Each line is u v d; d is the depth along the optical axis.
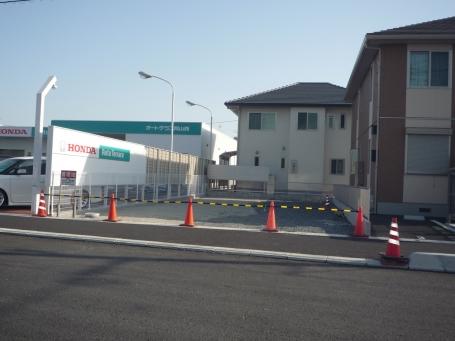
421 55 17.81
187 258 9.20
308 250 10.28
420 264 9.09
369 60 20.31
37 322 5.04
